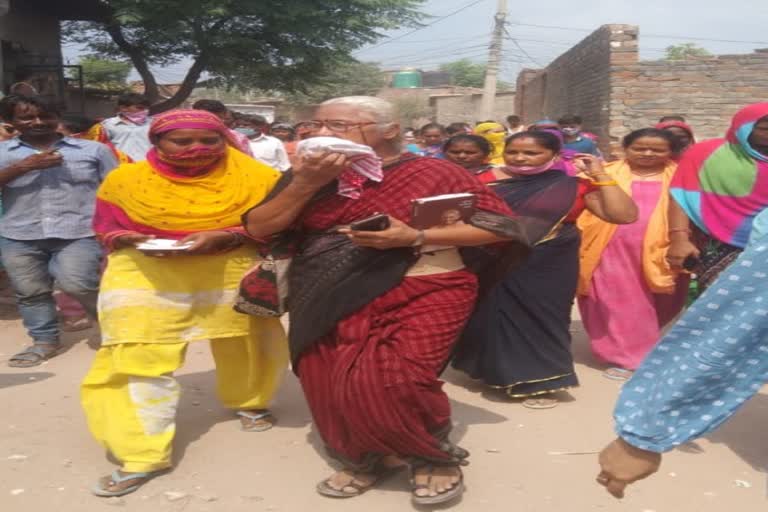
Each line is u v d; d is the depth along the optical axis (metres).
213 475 3.61
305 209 3.12
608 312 5.13
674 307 5.30
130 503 3.35
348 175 3.02
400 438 3.02
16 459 3.74
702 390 2.29
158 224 3.49
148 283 3.49
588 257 5.17
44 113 5.12
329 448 3.42
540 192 4.47
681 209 4.59
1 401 4.54
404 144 3.17
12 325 6.30
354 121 2.98
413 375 2.97
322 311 3.09
